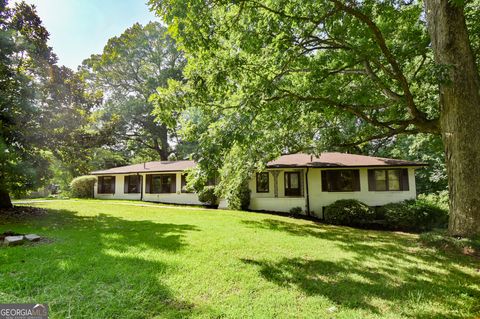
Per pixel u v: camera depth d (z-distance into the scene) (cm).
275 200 1549
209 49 566
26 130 973
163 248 558
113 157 2806
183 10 477
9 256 468
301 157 1750
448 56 660
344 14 686
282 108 830
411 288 399
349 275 451
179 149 3056
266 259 524
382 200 1490
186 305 317
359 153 2483
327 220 1317
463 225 652
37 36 1165
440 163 1778
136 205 1552
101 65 2817
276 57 664
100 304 303
